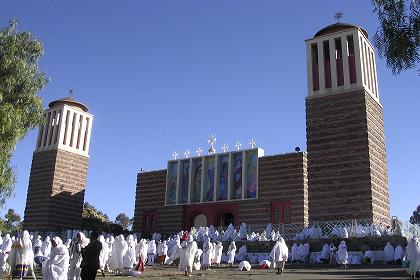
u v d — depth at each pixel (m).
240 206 53.09
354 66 43.34
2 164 20.50
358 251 32.00
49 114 64.19
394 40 9.00
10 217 67.62
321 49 45.44
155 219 60.53
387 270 24.78
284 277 21.09
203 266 28.73
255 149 54.00
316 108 43.47
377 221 38.44
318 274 22.84
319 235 36.25
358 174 39.47
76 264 15.12
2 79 22.77
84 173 63.16
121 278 20.97
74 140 63.16
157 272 25.23
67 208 59.94
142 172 63.69
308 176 41.75
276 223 49.72
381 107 45.25
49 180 59.66
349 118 41.50
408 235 33.22
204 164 58.03
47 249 29.81
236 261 36.00
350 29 44.62
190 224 57.19
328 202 40.09
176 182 59.53
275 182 51.16
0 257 19.50
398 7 9.02
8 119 20.34
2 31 23.98
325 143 41.91
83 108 65.94
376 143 41.88
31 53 24.27
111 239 26.36
